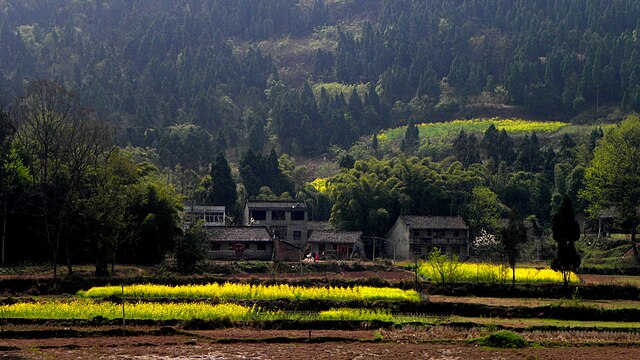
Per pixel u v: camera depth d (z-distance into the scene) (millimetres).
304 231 104625
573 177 108625
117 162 83250
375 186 105062
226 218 109312
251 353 40938
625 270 76000
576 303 55000
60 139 78500
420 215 102500
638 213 90688
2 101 98000
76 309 49094
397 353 41344
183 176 123875
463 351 42094
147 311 49406
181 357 39781
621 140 90812
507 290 62312
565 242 62469
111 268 69875
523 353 41656
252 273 75688
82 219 72438
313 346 43219
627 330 48656
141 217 77812
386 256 100688
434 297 60719
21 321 47312
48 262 75000
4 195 72562
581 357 40594
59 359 38875
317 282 64312
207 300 54625
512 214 66625
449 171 115000
